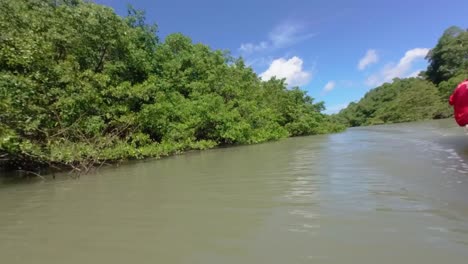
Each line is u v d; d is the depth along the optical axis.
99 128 10.52
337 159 8.31
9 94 7.55
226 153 12.55
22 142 7.56
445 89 42.22
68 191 6.12
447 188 4.47
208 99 16.19
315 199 4.44
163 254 2.93
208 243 3.12
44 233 3.69
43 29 10.03
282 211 4.00
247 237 3.22
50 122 9.05
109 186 6.41
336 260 2.61
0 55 8.32
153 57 15.45
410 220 3.38
